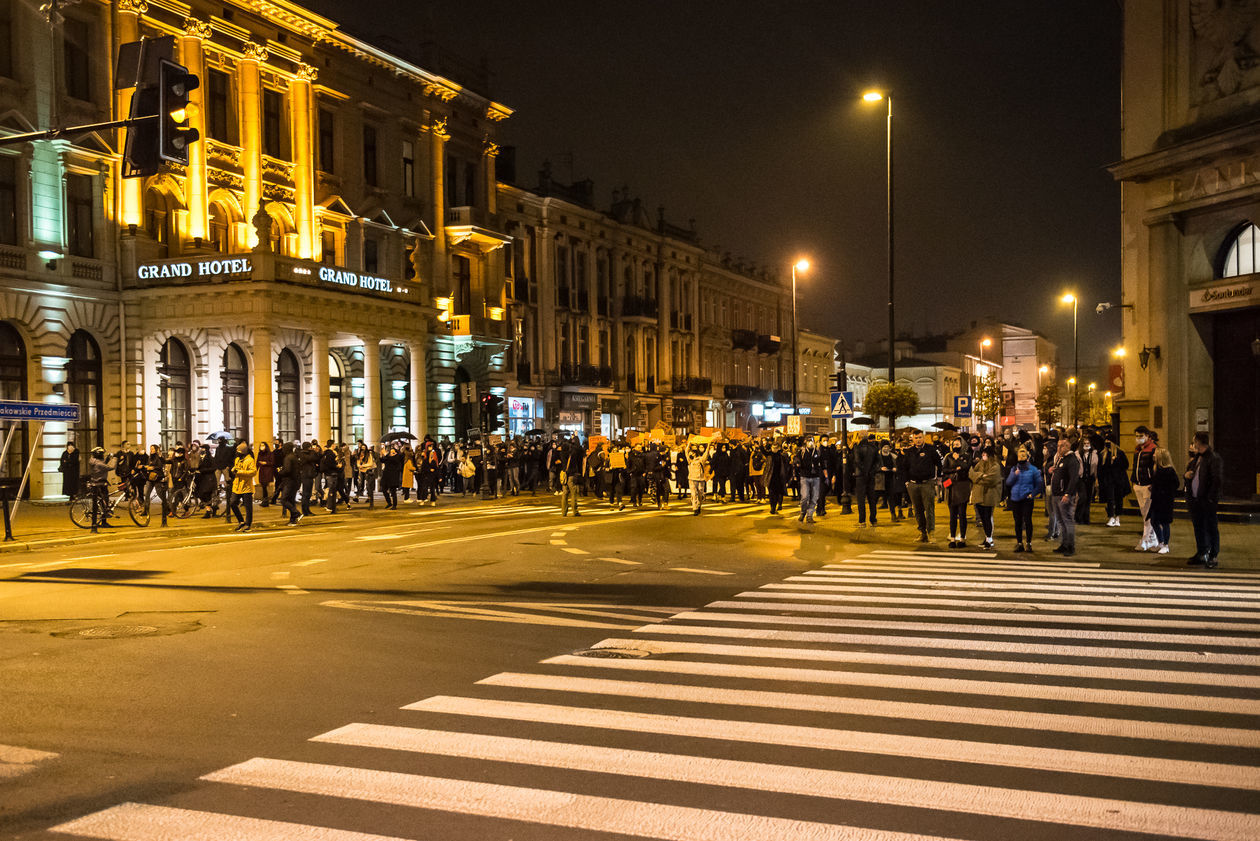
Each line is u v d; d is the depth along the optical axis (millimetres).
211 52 32125
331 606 11070
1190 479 14250
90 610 10773
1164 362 22656
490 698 7023
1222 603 10945
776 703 6828
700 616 10352
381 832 4582
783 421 62125
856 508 27281
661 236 62500
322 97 36562
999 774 5340
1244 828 4566
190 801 5008
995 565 14719
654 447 29891
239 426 33219
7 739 6098
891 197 26375
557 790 5125
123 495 23578
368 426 34375
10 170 26953
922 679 7504
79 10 28516
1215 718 6422
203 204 31500
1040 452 24406
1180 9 22344
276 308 29953
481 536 19562
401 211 40438
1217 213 21453
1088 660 8125
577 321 54406
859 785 5172
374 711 6691
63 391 27984
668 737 6047
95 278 29062
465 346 42188
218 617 10336
